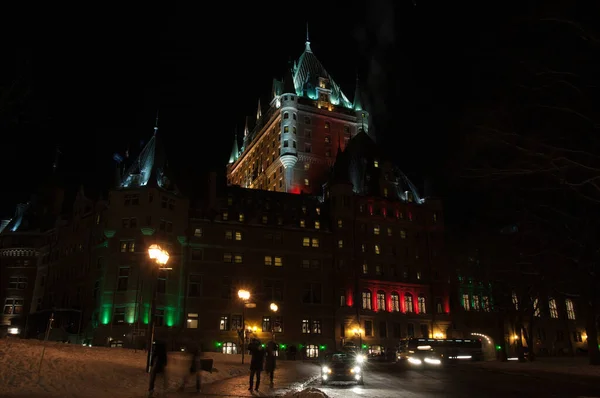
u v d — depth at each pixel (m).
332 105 129.75
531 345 62.31
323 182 119.31
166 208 78.19
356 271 88.56
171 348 70.69
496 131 27.92
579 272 47.41
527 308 63.72
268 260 84.06
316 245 87.88
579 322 108.00
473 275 71.81
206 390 23.67
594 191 33.25
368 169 101.19
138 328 69.12
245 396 21.56
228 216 84.19
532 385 29.69
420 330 90.31
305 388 26.09
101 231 77.94
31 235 95.06
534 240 56.59
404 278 92.44
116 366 28.00
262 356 24.03
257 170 139.12
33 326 81.62
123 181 81.19
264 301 81.31
